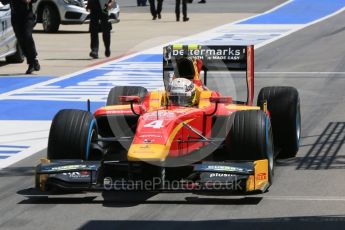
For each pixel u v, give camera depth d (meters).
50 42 82.88
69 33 91.56
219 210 26.31
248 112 28.67
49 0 90.81
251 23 99.75
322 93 49.88
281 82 54.53
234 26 95.94
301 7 122.56
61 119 28.70
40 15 91.94
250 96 34.59
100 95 51.94
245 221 25.03
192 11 120.56
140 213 26.12
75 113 28.97
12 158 35.22
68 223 25.23
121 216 25.84
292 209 26.31
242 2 136.00
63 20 90.81
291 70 60.28
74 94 52.50
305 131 39.00
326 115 42.88
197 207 26.70
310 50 71.94
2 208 27.16
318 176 30.67
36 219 25.75
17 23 61.28
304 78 56.16
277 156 34.19
